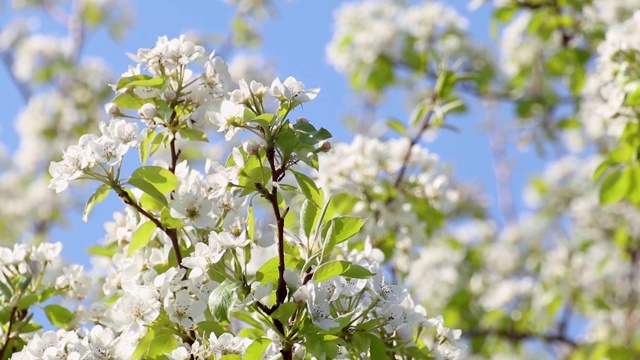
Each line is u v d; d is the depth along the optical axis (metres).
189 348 4.84
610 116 7.88
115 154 4.95
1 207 16.58
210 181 5.04
